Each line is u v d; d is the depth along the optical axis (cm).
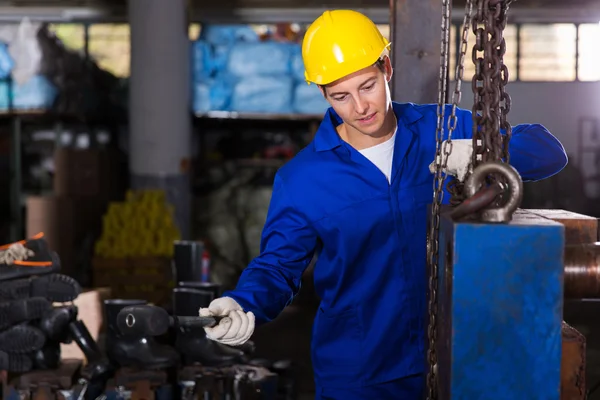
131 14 895
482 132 162
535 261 142
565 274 161
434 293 164
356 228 230
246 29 960
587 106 713
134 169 905
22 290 359
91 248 891
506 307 143
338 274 236
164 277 730
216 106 938
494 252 142
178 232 769
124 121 1011
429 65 336
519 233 142
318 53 210
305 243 236
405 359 237
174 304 347
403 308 233
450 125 170
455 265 143
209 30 952
